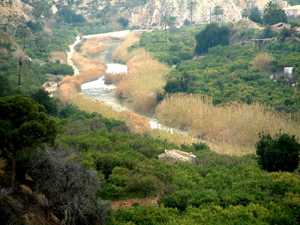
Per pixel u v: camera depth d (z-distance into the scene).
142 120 81.31
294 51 109.00
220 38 126.94
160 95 93.06
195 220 33.34
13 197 27.34
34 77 101.38
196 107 81.75
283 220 34.16
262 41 119.19
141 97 94.25
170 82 94.94
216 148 68.62
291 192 39.28
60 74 115.62
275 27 127.00
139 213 34.03
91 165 41.97
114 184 40.62
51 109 69.62
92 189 31.34
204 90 92.50
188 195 38.31
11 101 29.72
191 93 91.25
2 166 30.19
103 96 102.31
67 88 98.44
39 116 29.86
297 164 47.69
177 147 63.72
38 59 121.88
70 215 28.56
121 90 100.94
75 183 30.11
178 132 77.88
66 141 50.56
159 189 40.69
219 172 47.34
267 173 45.47
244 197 38.25
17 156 28.97
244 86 91.94
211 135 74.25
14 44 116.38
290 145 47.50
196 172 47.84
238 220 33.44
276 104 81.00
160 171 44.19
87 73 118.00
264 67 101.88
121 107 94.44
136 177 40.97
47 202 28.92
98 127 66.38
